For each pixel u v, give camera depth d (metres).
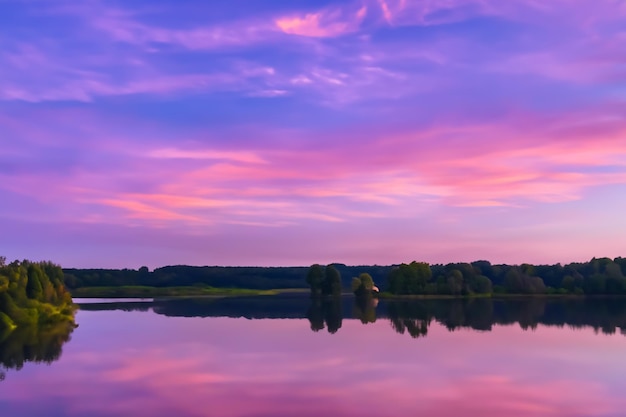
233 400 40.25
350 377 47.31
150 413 37.38
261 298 197.25
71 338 76.69
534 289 193.62
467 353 59.53
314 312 123.81
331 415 36.59
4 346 69.06
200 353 60.59
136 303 165.88
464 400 39.88
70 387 44.75
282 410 37.78
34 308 99.88
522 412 37.12
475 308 134.38
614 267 196.00
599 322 95.50
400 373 48.91
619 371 49.72
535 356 57.50
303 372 49.50
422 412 37.12
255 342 69.31
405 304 154.12
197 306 148.88
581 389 42.97
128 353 61.41
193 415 36.91
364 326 89.88
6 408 38.81
